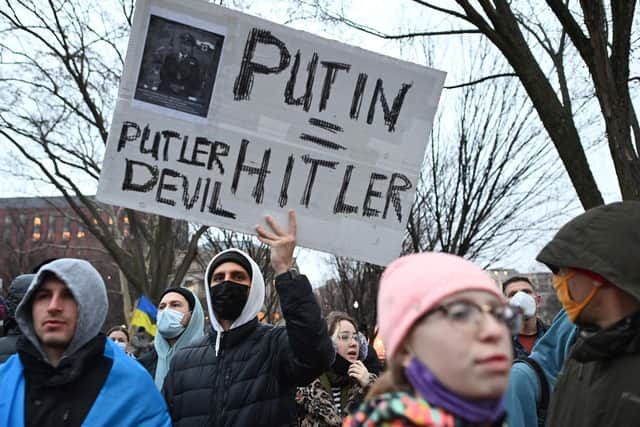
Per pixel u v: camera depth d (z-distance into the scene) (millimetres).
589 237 2441
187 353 3697
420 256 1541
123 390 2904
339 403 4688
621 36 5543
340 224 3822
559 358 3354
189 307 5055
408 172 3891
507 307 1420
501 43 6668
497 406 1395
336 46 3883
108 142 3701
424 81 3922
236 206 3766
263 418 3402
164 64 3764
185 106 3771
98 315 2922
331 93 3883
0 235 33438
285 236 3645
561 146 6480
